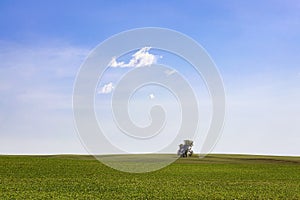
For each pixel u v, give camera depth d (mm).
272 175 51344
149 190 34219
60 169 53438
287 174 53031
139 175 48188
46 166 57375
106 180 41812
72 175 46500
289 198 30875
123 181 41000
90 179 42500
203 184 39562
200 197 30688
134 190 34125
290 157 99062
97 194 31641
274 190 35469
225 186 38125
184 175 49406
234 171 56812
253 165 69438
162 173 51406
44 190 33406
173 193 32625
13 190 33031
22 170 51094
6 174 46344
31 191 32594
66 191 33000
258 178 47125
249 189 35969
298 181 44094
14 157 76125
